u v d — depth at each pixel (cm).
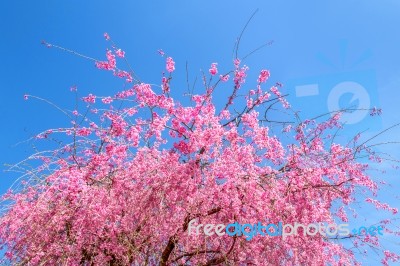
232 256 585
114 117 632
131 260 595
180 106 662
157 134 623
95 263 602
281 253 597
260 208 573
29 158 583
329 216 615
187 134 624
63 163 649
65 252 569
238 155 595
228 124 663
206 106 632
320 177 619
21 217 615
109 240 610
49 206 608
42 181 621
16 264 573
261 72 685
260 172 616
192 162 595
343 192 646
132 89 662
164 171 601
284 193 601
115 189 613
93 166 620
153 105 641
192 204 569
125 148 628
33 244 576
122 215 612
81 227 573
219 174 587
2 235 628
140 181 617
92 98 670
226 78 666
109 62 654
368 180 684
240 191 586
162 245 609
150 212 596
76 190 576
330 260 661
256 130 639
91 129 646
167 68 649
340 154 684
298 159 642
